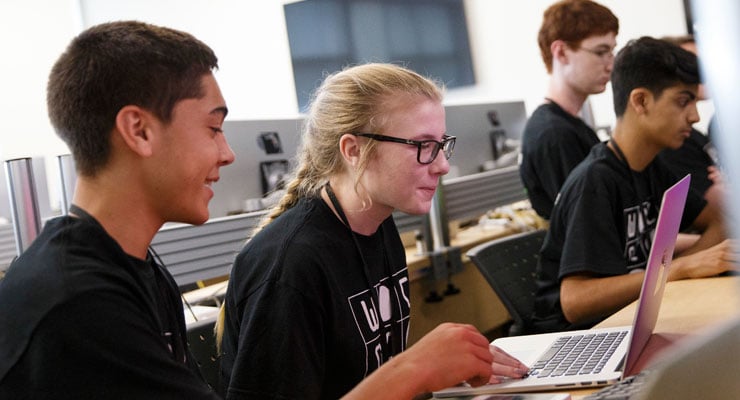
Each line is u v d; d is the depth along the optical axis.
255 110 6.96
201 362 1.56
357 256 1.38
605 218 1.99
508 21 6.09
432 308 3.31
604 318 2.02
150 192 0.98
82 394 0.84
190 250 2.33
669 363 0.36
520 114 4.20
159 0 7.09
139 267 0.98
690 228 2.42
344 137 1.37
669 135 2.03
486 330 3.60
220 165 1.04
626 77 2.05
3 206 2.56
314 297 1.28
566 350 1.37
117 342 0.85
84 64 0.96
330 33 6.57
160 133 0.97
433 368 1.05
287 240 1.32
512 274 2.28
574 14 2.89
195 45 1.01
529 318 2.21
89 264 0.89
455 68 6.30
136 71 0.96
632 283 1.87
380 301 1.43
